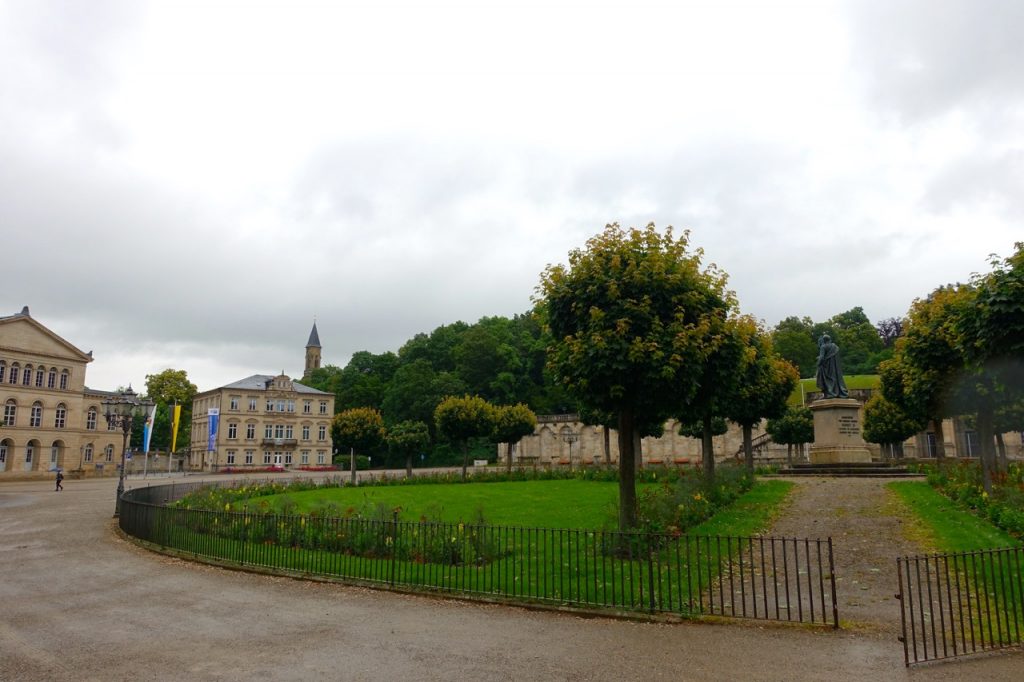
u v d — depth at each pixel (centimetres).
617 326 1480
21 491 4441
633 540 1447
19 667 862
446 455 9838
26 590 1330
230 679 818
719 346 1602
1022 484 2080
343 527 1650
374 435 4672
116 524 2375
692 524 1883
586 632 1003
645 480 3534
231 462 9406
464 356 10444
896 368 3250
